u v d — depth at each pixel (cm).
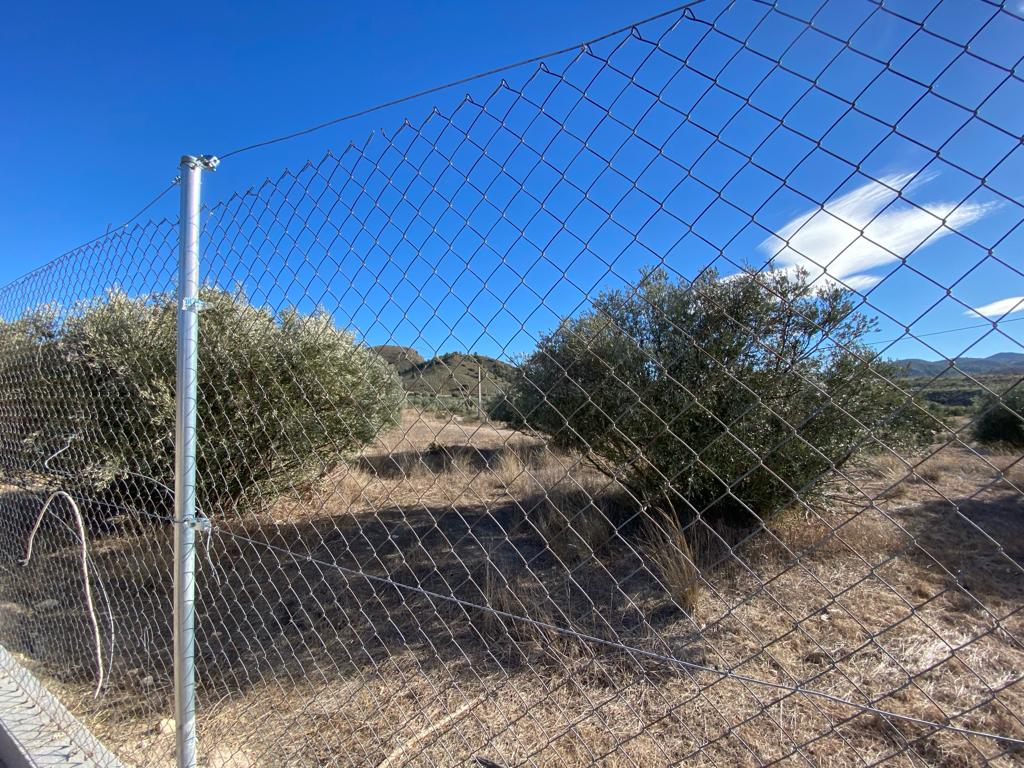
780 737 216
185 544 181
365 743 231
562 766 209
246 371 265
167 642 318
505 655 287
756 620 291
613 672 263
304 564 415
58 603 372
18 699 256
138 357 380
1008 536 389
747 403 292
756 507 373
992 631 103
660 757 210
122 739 245
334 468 367
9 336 352
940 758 203
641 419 321
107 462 357
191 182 185
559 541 406
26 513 380
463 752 221
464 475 491
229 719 258
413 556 415
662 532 347
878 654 260
